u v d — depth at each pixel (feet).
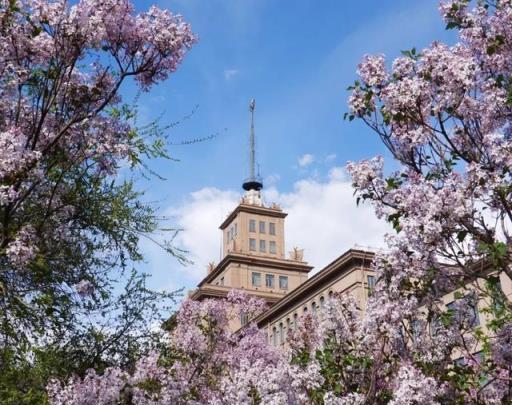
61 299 35.65
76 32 29.50
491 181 26.58
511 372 30.42
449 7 31.22
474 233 26.86
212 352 54.08
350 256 161.07
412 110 30.19
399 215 28.45
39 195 34.53
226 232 320.29
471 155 29.71
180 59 32.35
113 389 35.81
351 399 30.63
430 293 30.14
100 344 40.75
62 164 33.58
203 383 49.98
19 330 33.86
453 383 30.86
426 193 27.43
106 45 31.27
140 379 38.68
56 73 30.19
